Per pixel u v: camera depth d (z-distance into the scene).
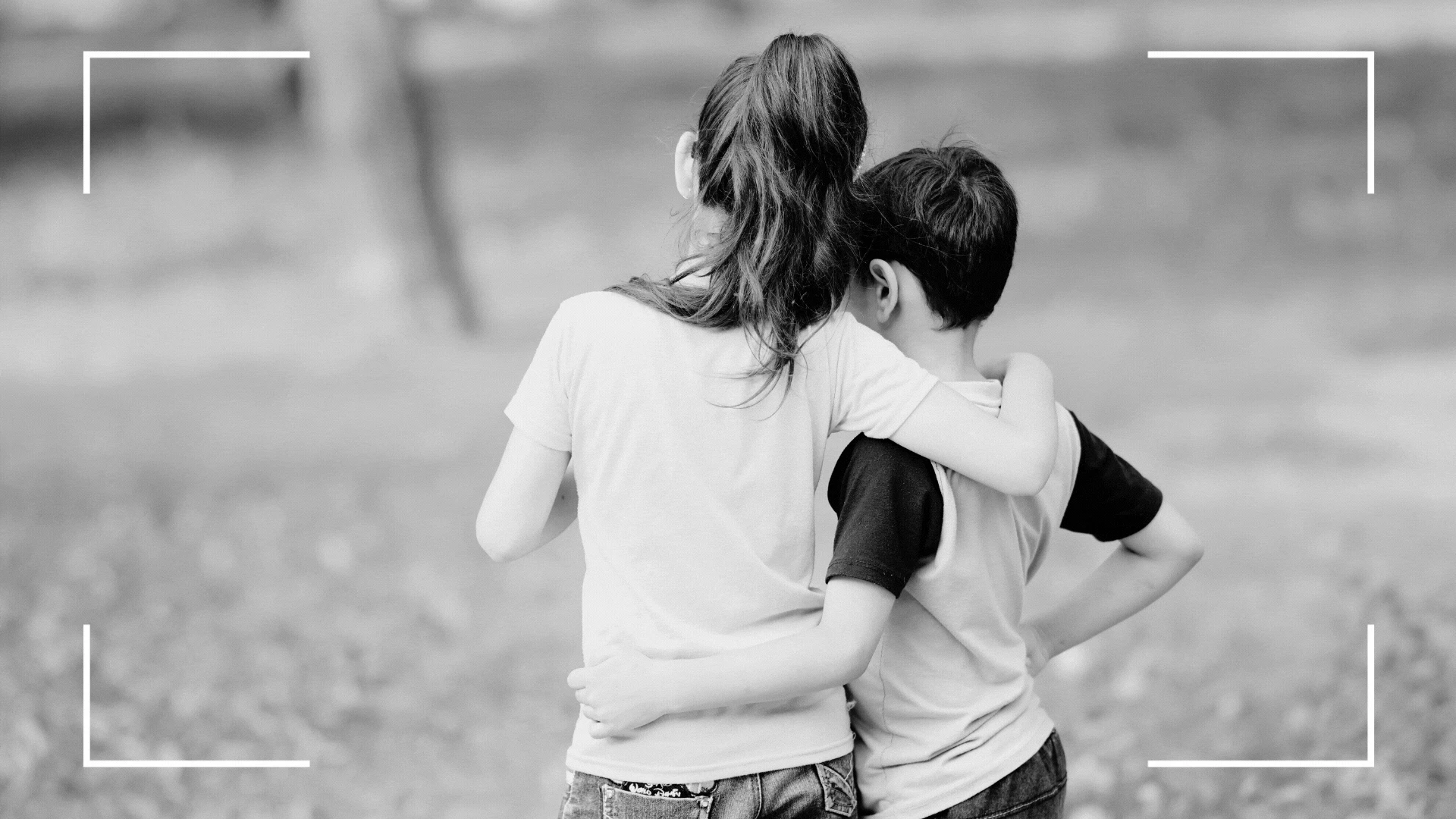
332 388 19.91
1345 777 6.89
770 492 3.99
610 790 3.95
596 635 4.02
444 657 10.07
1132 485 4.57
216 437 17.38
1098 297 24.28
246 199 33.81
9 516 14.11
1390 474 14.16
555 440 4.11
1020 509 4.32
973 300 4.27
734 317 4.00
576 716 9.00
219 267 30.38
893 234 4.28
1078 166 31.33
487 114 38.09
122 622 10.81
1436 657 7.74
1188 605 10.43
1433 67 32.91
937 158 4.39
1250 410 17.03
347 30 23.41
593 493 4.07
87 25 41.41
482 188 34.19
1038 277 25.77
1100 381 18.91
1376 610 8.45
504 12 43.91
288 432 17.39
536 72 39.97
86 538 13.25
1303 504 13.15
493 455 15.80
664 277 4.22
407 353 22.14
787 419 4.00
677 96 38.16
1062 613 4.70
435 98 37.59
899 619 4.20
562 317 4.12
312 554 12.61
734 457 3.97
